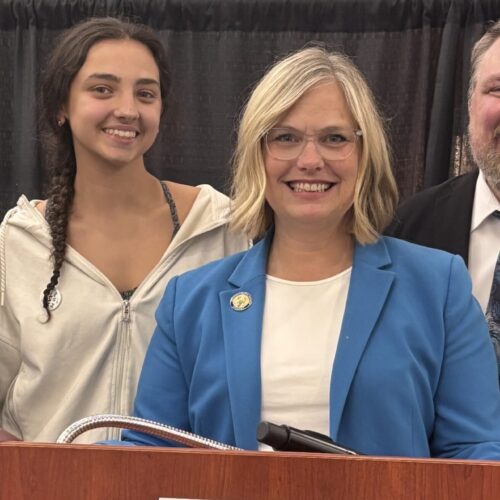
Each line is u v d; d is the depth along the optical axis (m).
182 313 1.22
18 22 2.48
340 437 1.10
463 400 1.12
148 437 1.16
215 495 0.75
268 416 1.14
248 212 1.22
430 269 1.19
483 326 1.18
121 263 1.62
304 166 1.15
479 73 1.63
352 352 1.12
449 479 0.73
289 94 1.14
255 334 1.17
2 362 1.63
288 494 0.75
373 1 2.41
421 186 2.43
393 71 2.45
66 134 1.65
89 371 1.54
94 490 0.76
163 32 2.46
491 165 1.58
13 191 2.56
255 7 2.45
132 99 1.55
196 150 2.51
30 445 0.76
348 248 1.25
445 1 2.38
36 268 1.60
